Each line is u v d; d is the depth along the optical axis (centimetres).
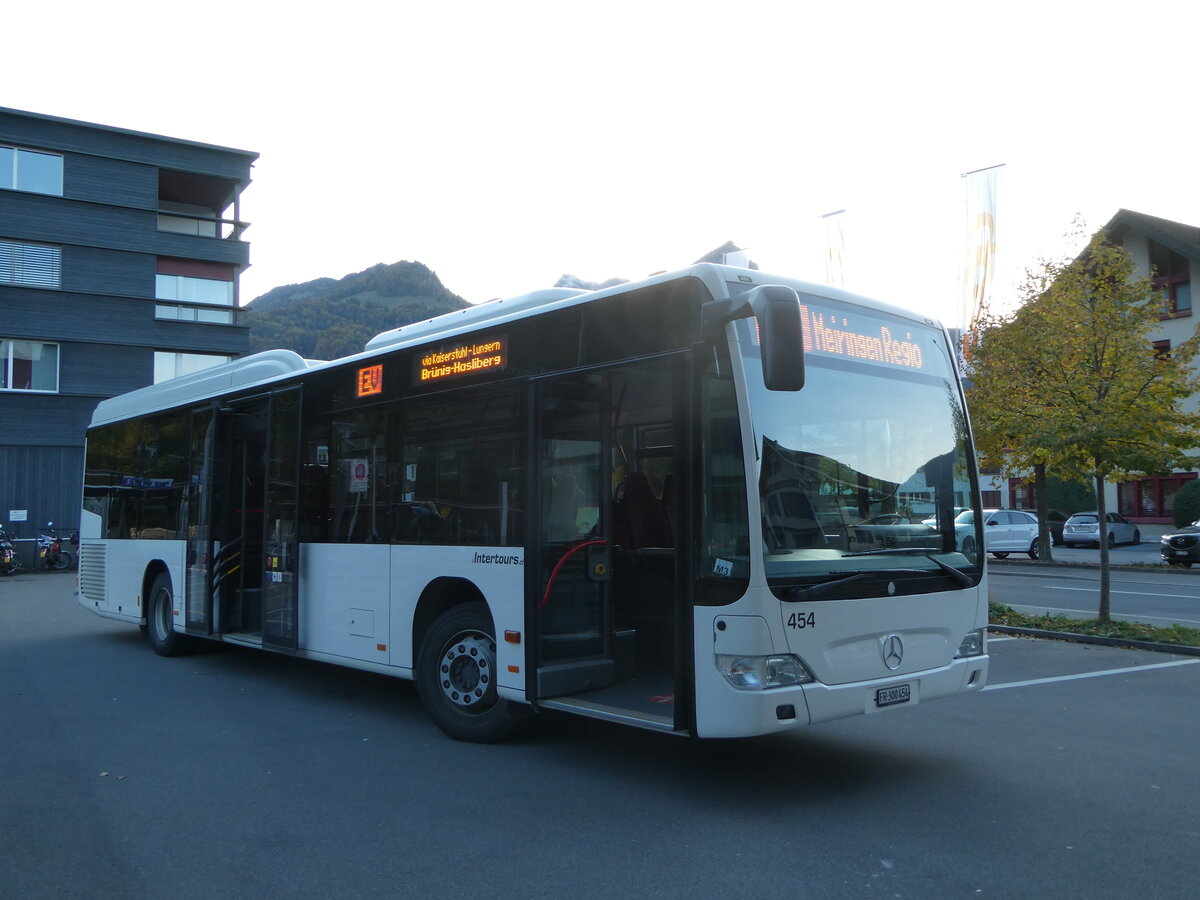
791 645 528
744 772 632
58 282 3102
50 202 3098
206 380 1109
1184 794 577
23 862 481
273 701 884
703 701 535
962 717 796
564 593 659
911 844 491
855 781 608
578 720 792
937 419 648
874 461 601
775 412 554
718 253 774
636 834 511
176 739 733
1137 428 1199
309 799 579
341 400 856
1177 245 3409
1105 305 1249
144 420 1247
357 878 455
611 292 618
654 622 702
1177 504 3544
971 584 623
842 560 562
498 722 693
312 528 876
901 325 646
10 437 2994
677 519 559
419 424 764
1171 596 1852
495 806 562
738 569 527
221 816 549
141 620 1210
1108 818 531
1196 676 987
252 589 1015
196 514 1080
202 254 3350
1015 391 1390
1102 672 1011
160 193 3562
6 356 3030
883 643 571
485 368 707
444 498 732
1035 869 456
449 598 756
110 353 3175
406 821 537
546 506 655
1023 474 2889
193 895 438
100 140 3189
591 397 683
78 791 599
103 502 1358
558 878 451
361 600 809
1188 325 3456
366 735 744
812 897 426
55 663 1116
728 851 483
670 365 579
